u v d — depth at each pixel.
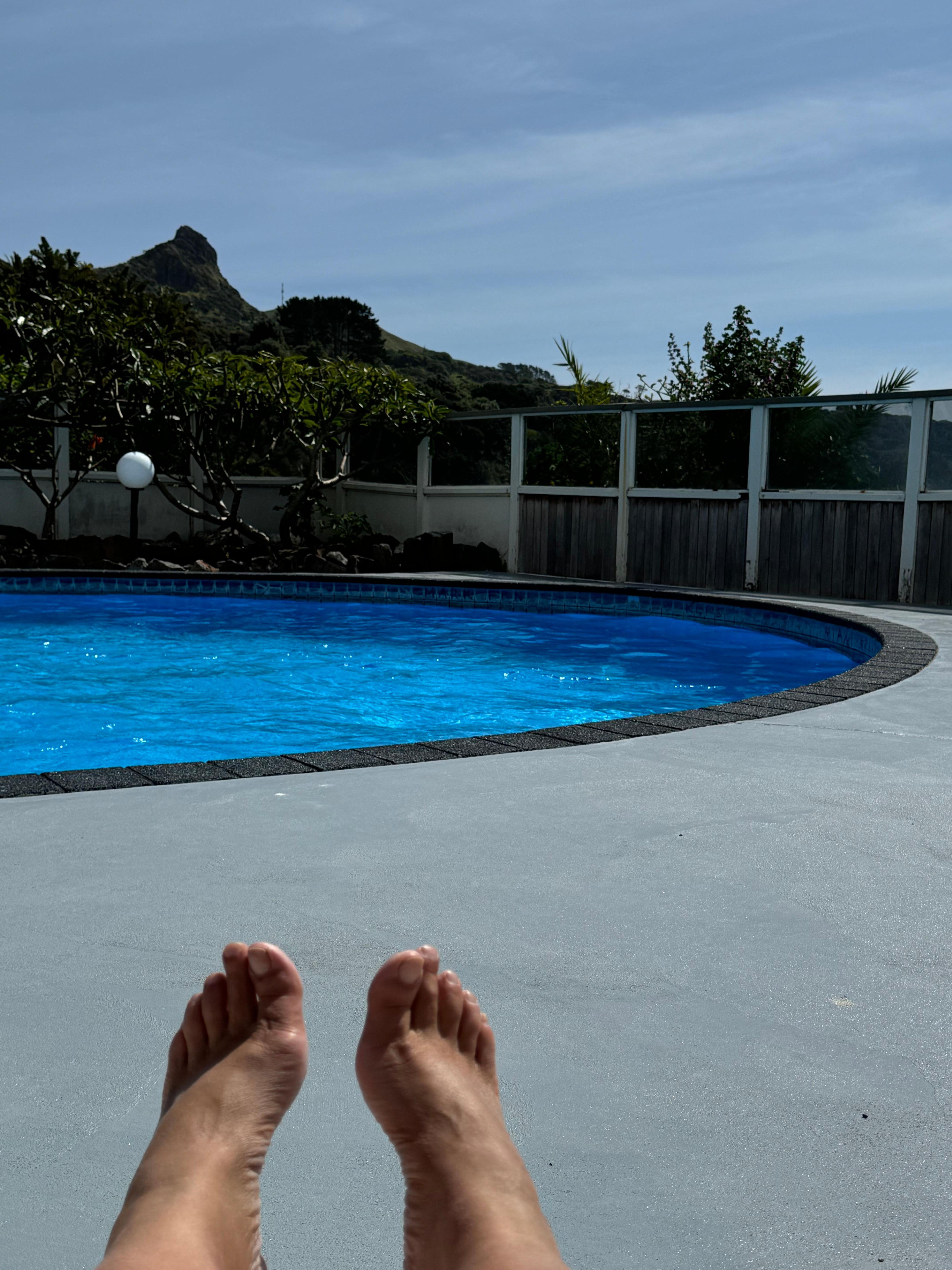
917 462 10.98
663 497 12.91
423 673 8.06
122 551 13.78
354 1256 1.20
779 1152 1.41
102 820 2.91
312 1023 1.75
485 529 15.01
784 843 2.81
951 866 2.63
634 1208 1.29
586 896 2.38
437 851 2.69
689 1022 1.78
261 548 14.62
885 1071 1.63
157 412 14.30
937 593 10.94
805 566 11.88
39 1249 1.19
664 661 8.66
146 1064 1.61
